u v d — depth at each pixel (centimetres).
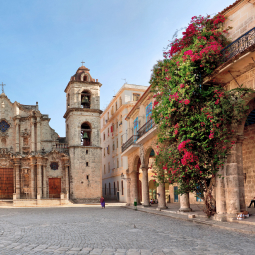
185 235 1165
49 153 5206
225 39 1608
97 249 936
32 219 2086
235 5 1570
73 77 5659
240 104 1450
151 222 1692
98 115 5494
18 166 5069
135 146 3159
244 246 919
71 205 4538
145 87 5553
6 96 5412
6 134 5288
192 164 1544
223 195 1545
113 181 5881
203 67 1570
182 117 1588
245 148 2197
